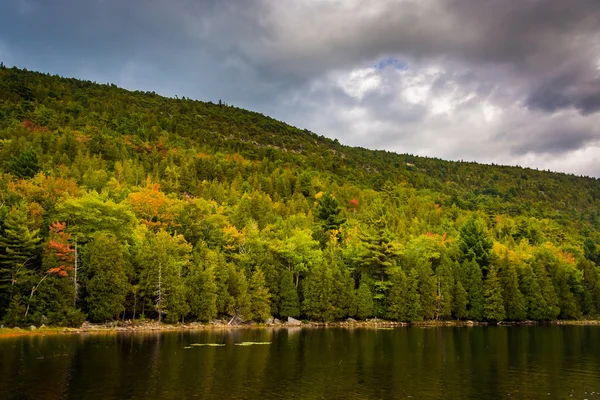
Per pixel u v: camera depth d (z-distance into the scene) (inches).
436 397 1473.9
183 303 3208.7
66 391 1422.2
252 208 5920.3
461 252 4813.0
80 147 7317.9
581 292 5098.4
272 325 3641.7
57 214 3368.6
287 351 2289.6
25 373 1642.5
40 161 5762.8
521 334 3400.6
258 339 2726.4
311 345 2529.5
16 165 5206.7
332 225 5541.3
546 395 1518.2
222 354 2133.4
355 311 3976.4
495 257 4726.9
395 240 4938.5
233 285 3553.2
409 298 4072.3
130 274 3149.6
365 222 6131.9
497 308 4330.7
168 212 4261.8
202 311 3307.1
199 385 1541.6
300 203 7071.9
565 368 1979.6
